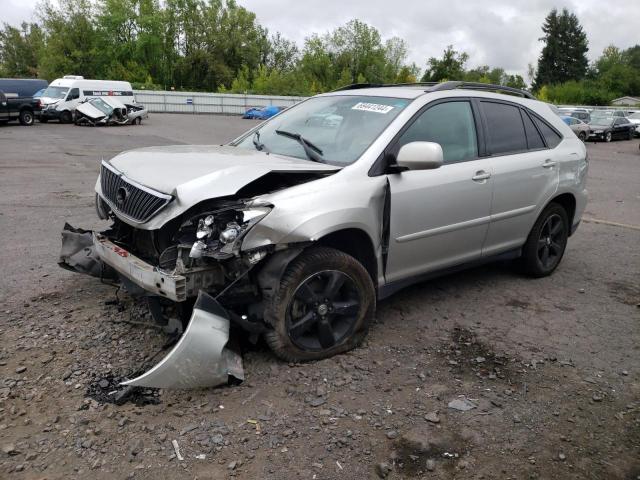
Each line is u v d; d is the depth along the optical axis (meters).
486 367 3.84
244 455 2.83
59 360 3.64
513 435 3.10
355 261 3.77
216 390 3.37
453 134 4.55
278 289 3.48
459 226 4.51
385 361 3.84
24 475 2.63
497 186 4.76
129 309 4.43
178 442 2.90
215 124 35.50
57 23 63.53
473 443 3.01
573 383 3.67
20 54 82.25
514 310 4.87
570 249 7.02
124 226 4.02
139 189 3.52
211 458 2.80
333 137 4.26
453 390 3.52
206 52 72.62
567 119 31.81
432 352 4.01
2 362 3.59
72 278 5.15
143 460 2.76
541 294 5.29
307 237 3.40
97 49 65.25
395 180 3.99
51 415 3.08
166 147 4.48
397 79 72.62
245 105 53.47
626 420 3.28
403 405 3.33
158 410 3.16
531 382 3.66
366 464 2.81
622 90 88.25
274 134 4.64
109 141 20.72
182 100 51.06
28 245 6.27
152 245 3.72
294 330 3.61
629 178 14.87
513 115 5.20
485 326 4.50
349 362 3.78
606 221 8.88
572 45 106.88
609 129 32.28
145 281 3.37
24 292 4.78
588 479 2.78
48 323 4.16
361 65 78.31
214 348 3.17
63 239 4.55
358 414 3.21
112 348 3.81
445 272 4.66
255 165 3.60
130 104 31.94
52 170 12.55
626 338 4.39
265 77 65.62
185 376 3.15
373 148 3.98
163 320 3.62
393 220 3.98
